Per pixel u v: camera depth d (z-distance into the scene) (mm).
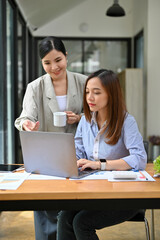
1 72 3887
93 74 1803
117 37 8219
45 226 2199
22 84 5988
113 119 1823
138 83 6621
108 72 1804
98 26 8188
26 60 6336
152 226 2207
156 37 6707
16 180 1584
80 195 1381
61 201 1391
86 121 1973
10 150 4523
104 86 1765
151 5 6664
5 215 3104
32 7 5793
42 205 1390
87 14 8148
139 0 7430
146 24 6805
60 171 1643
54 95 2414
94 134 1933
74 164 1594
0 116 3803
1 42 3930
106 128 1871
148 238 1900
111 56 8273
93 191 1390
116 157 1879
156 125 6707
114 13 6199
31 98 2396
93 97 1778
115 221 1675
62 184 1514
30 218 3035
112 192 1383
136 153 1785
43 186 1479
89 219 1640
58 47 2242
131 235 2639
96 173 1714
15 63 4945
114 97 1796
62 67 2293
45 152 1659
